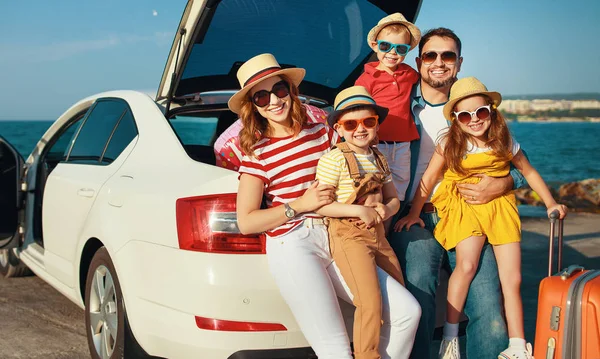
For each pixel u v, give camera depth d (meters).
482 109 3.03
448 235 3.20
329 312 2.59
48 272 4.39
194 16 3.48
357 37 4.26
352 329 2.84
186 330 2.68
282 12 3.89
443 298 3.44
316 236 2.71
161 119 3.48
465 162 3.12
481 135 3.11
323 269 2.66
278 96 2.70
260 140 2.75
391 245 3.28
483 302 3.11
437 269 3.23
